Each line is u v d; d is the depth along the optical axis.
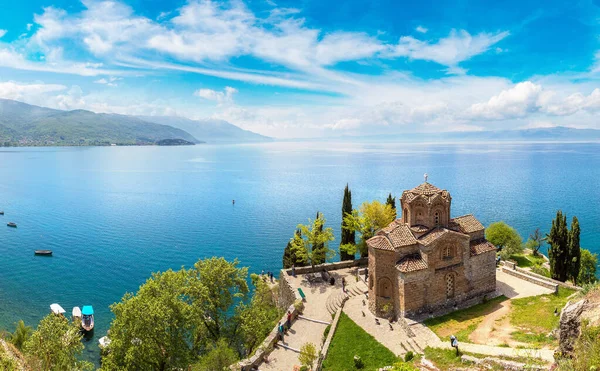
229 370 36.78
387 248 45.94
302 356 38.31
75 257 95.69
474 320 43.50
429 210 47.06
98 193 189.12
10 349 44.59
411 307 44.84
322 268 64.06
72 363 38.91
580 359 19.56
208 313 45.53
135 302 37.16
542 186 198.75
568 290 48.97
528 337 37.59
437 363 34.22
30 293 75.88
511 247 73.94
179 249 101.62
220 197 178.88
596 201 155.25
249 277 82.38
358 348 40.91
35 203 162.75
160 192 193.38
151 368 37.84
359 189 197.38
